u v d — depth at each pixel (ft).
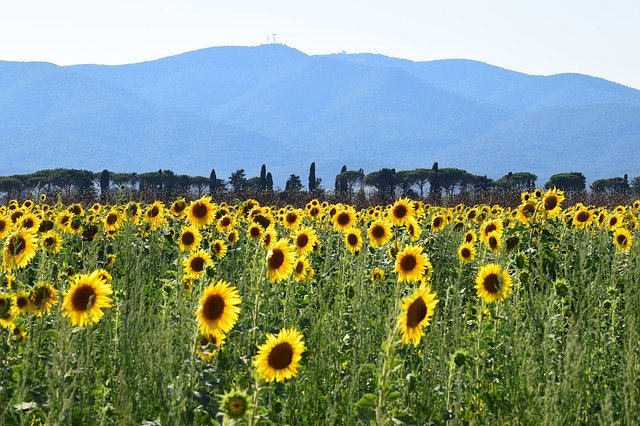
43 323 24.04
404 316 19.93
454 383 22.76
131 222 45.34
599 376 25.75
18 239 27.32
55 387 18.83
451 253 46.21
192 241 38.60
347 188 192.95
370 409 19.48
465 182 226.38
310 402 23.85
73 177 203.82
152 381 21.62
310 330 28.32
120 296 30.86
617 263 38.45
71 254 40.27
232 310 21.18
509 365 24.81
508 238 41.04
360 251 38.22
